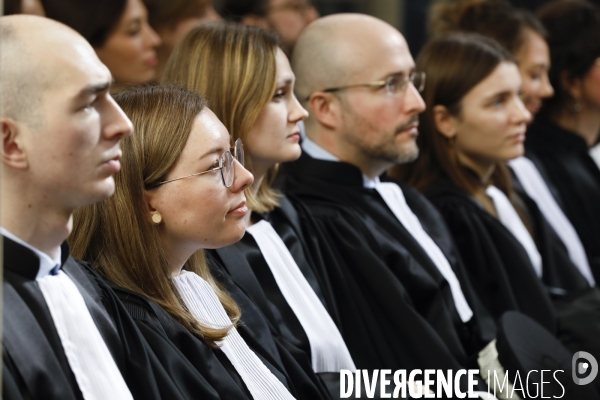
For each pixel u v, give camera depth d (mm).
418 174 7152
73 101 3098
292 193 6012
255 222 5387
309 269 5492
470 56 6941
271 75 5098
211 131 4008
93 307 3459
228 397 3939
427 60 7109
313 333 5141
